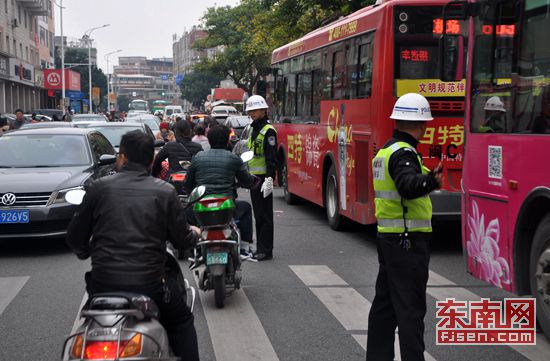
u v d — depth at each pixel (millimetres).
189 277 8789
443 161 9820
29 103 67500
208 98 77250
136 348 3713
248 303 7516
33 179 10492
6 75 53562
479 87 7262
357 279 8664
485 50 7168
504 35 6781
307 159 13969
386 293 5191
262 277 8781
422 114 4938
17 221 10055
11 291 8078
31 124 18594
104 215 4094
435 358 5785
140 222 4066
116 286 3988
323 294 7910
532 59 6262
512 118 6566
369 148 10164
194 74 113250
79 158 11562
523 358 5781
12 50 59000
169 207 4160
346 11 21391
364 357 5793
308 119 13867
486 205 7047
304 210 15336
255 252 9688
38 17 72312
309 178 13812
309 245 11008
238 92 65188
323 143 12734
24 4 63156
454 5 7484
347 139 11258
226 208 7051
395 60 9742
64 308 7340
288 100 15688
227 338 6301
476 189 7262
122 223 4059
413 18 9742
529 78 6301
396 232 4922
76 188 10391
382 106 9758
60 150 11680
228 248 7211
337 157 11844
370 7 10883
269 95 17625
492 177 6922
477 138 7246
